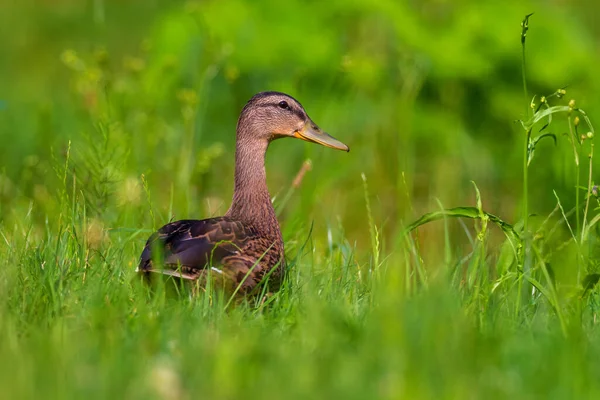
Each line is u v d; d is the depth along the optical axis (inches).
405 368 248.4
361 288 367.9
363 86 707.4
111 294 321.1
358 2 741.9
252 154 417.4
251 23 733.9
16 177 637.9
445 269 360.5
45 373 246.4
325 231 546.0
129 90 629.0
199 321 298.8
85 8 1170.0
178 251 346.3
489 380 253.6
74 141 608.7
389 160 707.4
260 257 361.4
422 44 725.9
